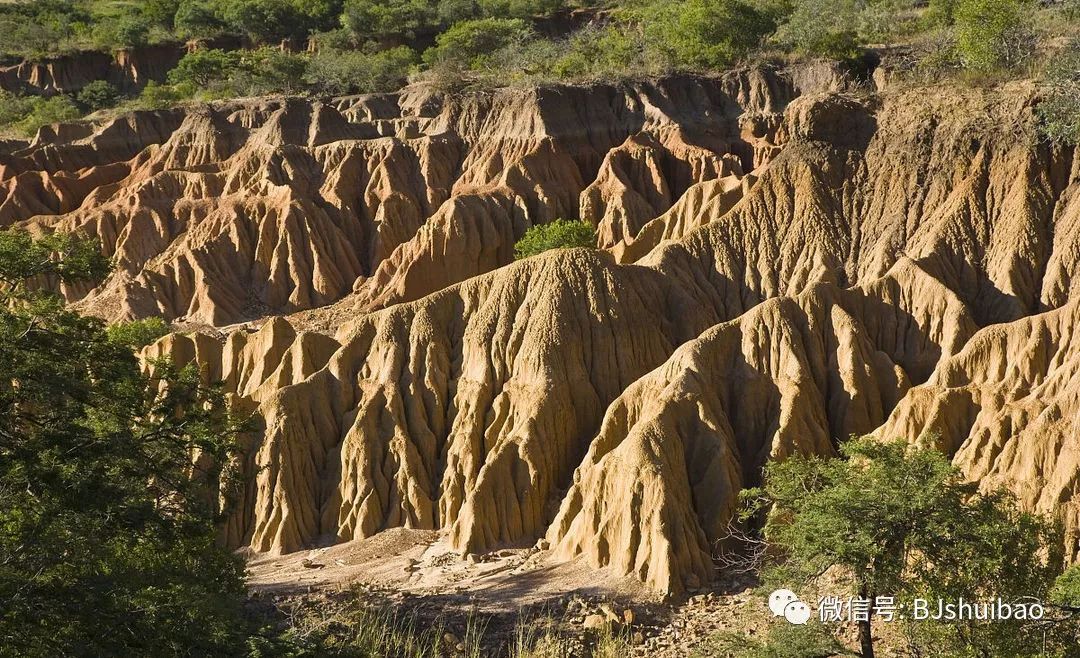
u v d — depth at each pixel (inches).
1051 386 1676.9
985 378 1813.5
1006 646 1143.0
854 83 3346.5
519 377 1996.8
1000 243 2261.3
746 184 2672.2
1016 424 1619.1
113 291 3122.5
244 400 2031.3
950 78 2723.9
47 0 6811.0
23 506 1052.5
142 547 1243.2
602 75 3806.6
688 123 3560.5
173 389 1382.9
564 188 3408.0
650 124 3585.1
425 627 1526.8
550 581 1646.2
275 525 1870.1
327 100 4138.8
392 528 1881.2
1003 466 1574.8
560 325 2015.3
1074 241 2191.2
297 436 1937.7
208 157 3919.8
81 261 1253.1
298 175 3619.6
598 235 3166.8
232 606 1279.5
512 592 1621.6
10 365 1114.1
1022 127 2368.4
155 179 3666.3
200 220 3476.9
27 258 1195.3
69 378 1160.8
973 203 2327.8
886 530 1142.3
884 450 1192.2
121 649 991.0
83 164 4101.9
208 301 3093.0
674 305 2197.3
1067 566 1437.0
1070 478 1492.4
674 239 2480.3
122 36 5846.5
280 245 3275.1
